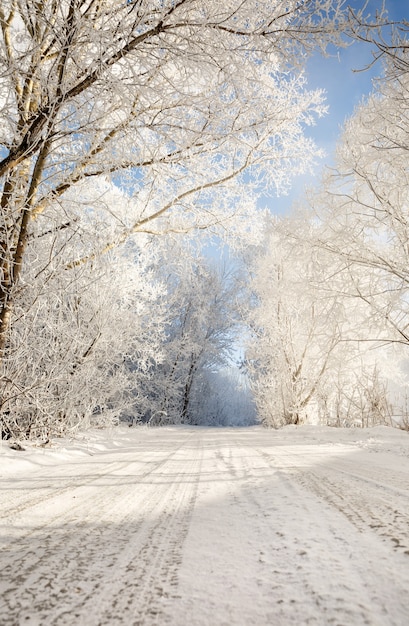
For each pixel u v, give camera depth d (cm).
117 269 867
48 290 515
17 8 378
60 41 365
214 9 405
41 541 129
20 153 411
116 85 387
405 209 930
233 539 127
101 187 705
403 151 770
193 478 273
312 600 80
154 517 161
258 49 403
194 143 555
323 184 998
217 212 825
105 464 388
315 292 1018
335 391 1359
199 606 80
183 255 877
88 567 105
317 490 213
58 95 391
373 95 932
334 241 961
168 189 723
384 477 265
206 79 445
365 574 93
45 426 550
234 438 880
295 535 128
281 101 773
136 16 368
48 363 574
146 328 1189
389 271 897
